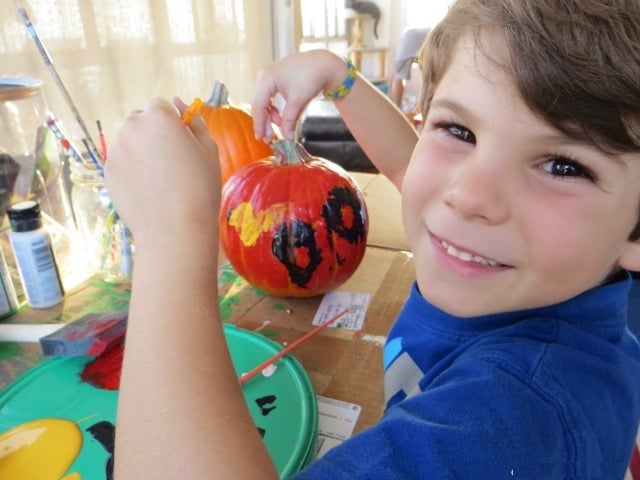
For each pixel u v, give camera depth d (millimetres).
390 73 4020
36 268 681
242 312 685
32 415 500
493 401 329
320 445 472
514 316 418
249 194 675
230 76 1941
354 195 697
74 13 1267
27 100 741
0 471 434
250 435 321
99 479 429
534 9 332
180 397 318
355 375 563
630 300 1054
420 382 451
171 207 387
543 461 320
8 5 1104
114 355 587
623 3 321
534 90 331
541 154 348
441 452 307
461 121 383
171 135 411
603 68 321
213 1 1781
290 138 707
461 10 389
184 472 294
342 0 3928
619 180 342
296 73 696
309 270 662
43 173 781
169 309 351
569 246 358
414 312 506
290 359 567
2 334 630
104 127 1389
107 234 764
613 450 380
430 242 436
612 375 394
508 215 361
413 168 445
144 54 1508
